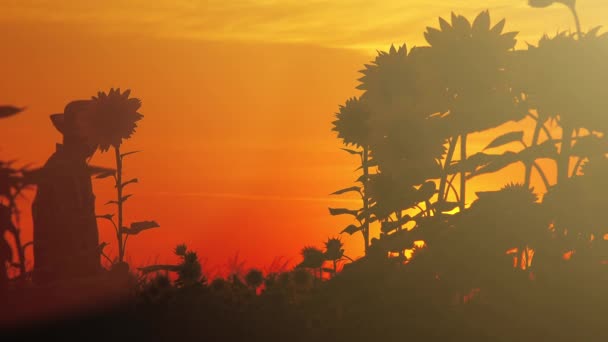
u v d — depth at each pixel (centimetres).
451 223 921
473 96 932
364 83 986
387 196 962
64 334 984
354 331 910
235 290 1091
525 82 918
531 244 899
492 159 904
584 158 923
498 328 877
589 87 903
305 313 989
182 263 1120
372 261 937
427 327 887
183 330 980
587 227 893
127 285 1124
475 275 902
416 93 955
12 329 997
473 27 945
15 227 941
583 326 868
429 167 948
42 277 1191
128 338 966
